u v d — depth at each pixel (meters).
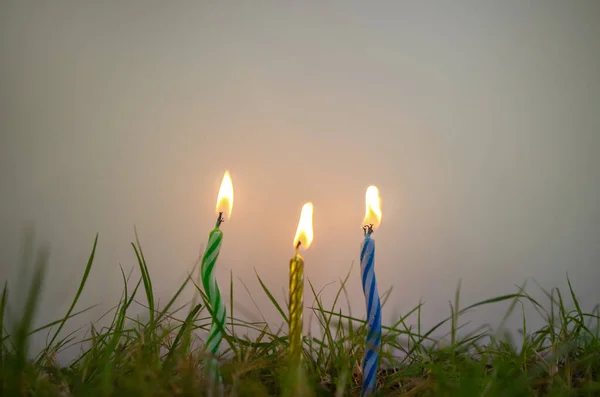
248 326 0.28
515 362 0.23
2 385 0.18
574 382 0.23
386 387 0.23
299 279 0.20
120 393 0.19
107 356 0.20
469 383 0.20
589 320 0.29
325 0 0.30
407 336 0.29
